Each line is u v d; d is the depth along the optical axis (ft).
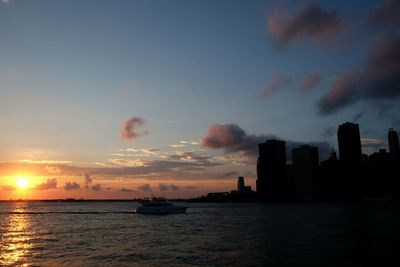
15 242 337.93
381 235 343.46
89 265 225.35
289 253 252.62
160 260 237.66
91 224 542.98
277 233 378.73
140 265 223.51
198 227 472.03
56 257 253.44
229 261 230.07
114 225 518.78
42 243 329.52
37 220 654.12
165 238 355.97
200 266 217.15
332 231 386.93
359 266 210.38
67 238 366.22
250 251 264.93
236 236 360.28
